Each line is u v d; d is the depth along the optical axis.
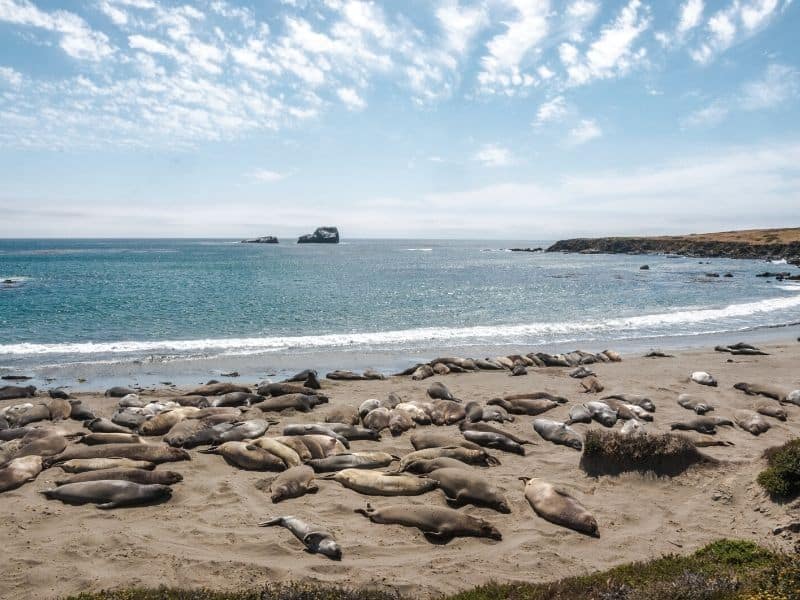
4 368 17.47
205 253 117.88
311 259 92.69
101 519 7.25
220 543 6.68
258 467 9.16
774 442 10.78
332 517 7.48
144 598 5.32
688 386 15.57
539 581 6.05
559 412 12.88
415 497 8.15
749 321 29.02
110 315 27.05
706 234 123.06
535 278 52.94
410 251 148.50
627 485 8.61
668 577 5.70
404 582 5.96
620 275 56.72
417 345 22.06
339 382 15.91
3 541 6.61
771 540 6.80
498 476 8.96
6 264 71.88
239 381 16.42
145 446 9.55
